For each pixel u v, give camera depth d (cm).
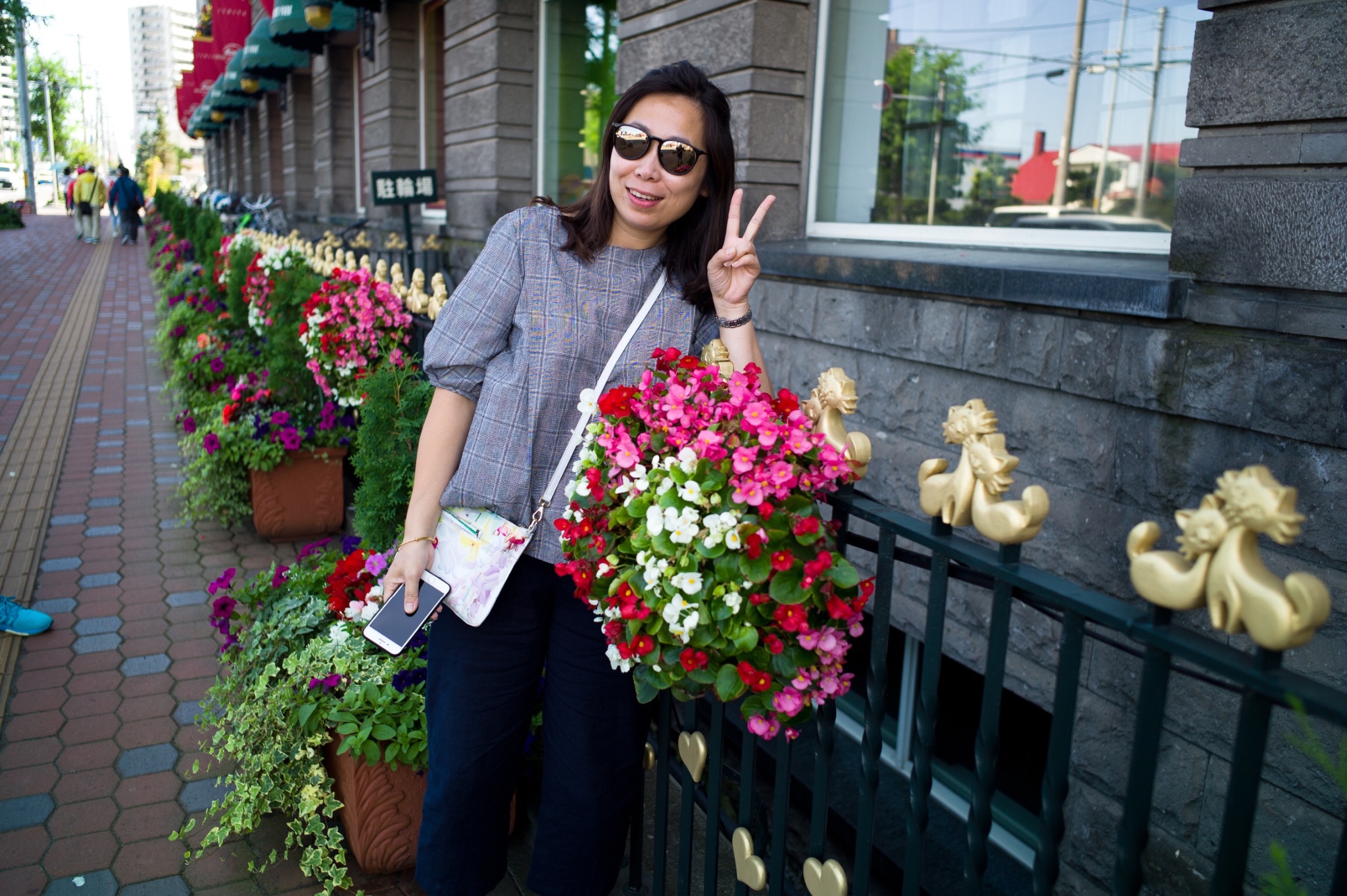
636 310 175
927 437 303
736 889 181
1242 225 210
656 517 139
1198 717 218
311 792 231
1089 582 247
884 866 279
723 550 137
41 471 596
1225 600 90
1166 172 306
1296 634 84
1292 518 85
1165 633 101
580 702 182
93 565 447
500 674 182
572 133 709
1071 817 253
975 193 372
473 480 171
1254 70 209
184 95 2297
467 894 194
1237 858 98
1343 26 193
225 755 294
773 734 150
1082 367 244
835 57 417
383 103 1002
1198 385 215
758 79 410
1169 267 227
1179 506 224
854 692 354
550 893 193
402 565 176
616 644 160
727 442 141
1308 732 109
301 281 515
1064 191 339
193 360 630
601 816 188
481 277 172
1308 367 194
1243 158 212
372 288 407
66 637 373
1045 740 283
